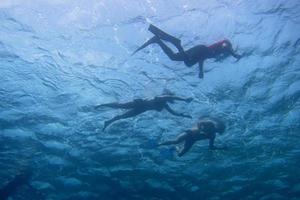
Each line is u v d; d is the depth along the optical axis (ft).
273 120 54.60
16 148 63.52
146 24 37.81
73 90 49.14
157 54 41.60
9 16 38.04
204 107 51.13
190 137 42.11
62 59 43.78
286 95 49.08
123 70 44.78
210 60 42.34
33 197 77.97
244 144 60.85
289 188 75.61
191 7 35.65
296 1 34.83
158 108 38.45
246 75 45.21
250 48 40.83
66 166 67.62
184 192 74.64
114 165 66.49
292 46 40.52
